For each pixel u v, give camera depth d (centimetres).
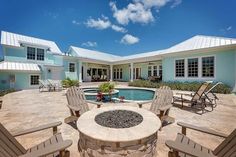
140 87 1627
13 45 1566
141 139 215
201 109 630
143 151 227
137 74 2367
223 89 1098
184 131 263
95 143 228
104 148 222
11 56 1570
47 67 1703
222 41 1259
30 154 170
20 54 1625
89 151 238
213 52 1264
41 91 1367
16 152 203
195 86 1220
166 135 371
